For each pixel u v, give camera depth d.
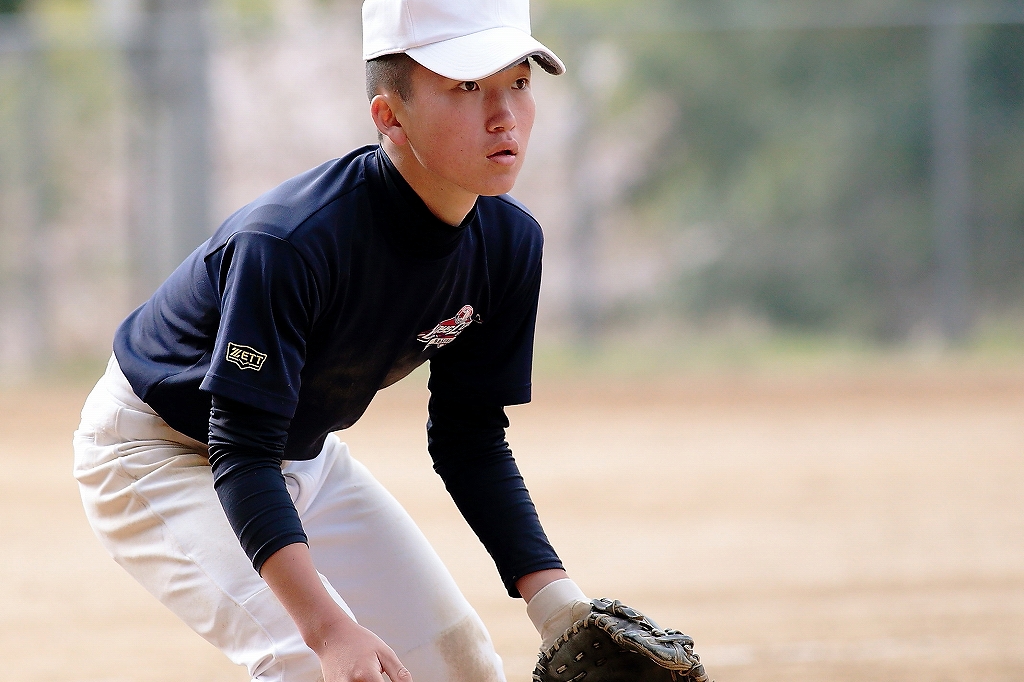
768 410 35.84
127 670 13.48
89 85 45.62
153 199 45.75
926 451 29.16
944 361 45.12
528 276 9.18
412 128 7.93
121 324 9.42
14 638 14.88
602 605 8.76
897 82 49.72
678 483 25.69
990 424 32.78
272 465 7.77
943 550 19.64
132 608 16.42
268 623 8.12
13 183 44.97
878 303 48.94
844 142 49.66
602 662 8.74
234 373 7.65
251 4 61.09
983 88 49.19
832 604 16.34
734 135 50.91
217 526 8.50
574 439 31.52
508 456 9.76
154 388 8.66
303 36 48.12
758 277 49.56
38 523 22.25
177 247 45.78
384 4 7.95
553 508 23.34
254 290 7.73
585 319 48.12
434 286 8.54
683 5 58.38
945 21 48.84
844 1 56.28
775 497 24.20
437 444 9.76
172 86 45.81
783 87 50.75
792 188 49.75
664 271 49.59
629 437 31.72
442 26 7.81
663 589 17.30
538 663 9.01
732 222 49.81
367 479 9.98
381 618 9.62
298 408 8.82
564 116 48.62
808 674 13.05
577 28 48.88
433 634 9.62
